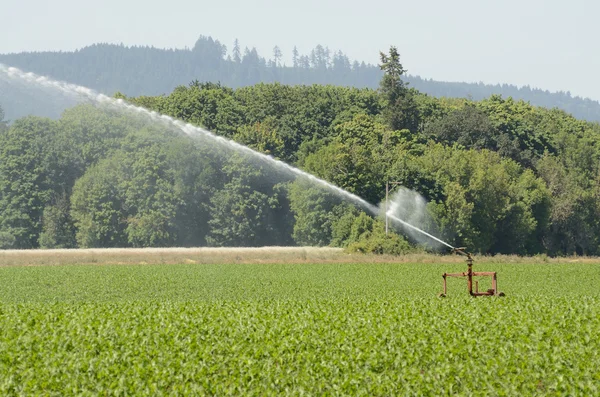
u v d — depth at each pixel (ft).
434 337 195.21
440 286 362.74
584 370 165.37
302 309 245.65
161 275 420.36
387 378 158.92
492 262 520.42
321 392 153.99
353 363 170.19
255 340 195.21
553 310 234.99
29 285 374.22
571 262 534.37
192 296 324.19
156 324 215.72
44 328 210.59
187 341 192.54
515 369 166.20
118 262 510.99
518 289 354.13
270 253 562.66
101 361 172.55
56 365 168.35
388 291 338.95
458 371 165.37
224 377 163.53
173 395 150.51
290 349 182.29
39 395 151.02
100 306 261.85
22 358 176.55
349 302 266.77
